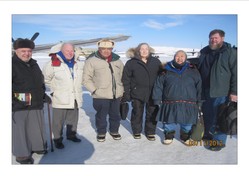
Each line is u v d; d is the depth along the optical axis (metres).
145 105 3.76
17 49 2.73
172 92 3.25
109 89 3.44
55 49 3.27
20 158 2.87
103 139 3.63
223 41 3.15
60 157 3.10
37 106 2.95
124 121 4.70
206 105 3.46
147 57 3.48
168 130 3.46
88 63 3.39
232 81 3.02
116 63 3.51
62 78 3.17
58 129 3.32
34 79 2.86
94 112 5.39
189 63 3.36
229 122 3.03
